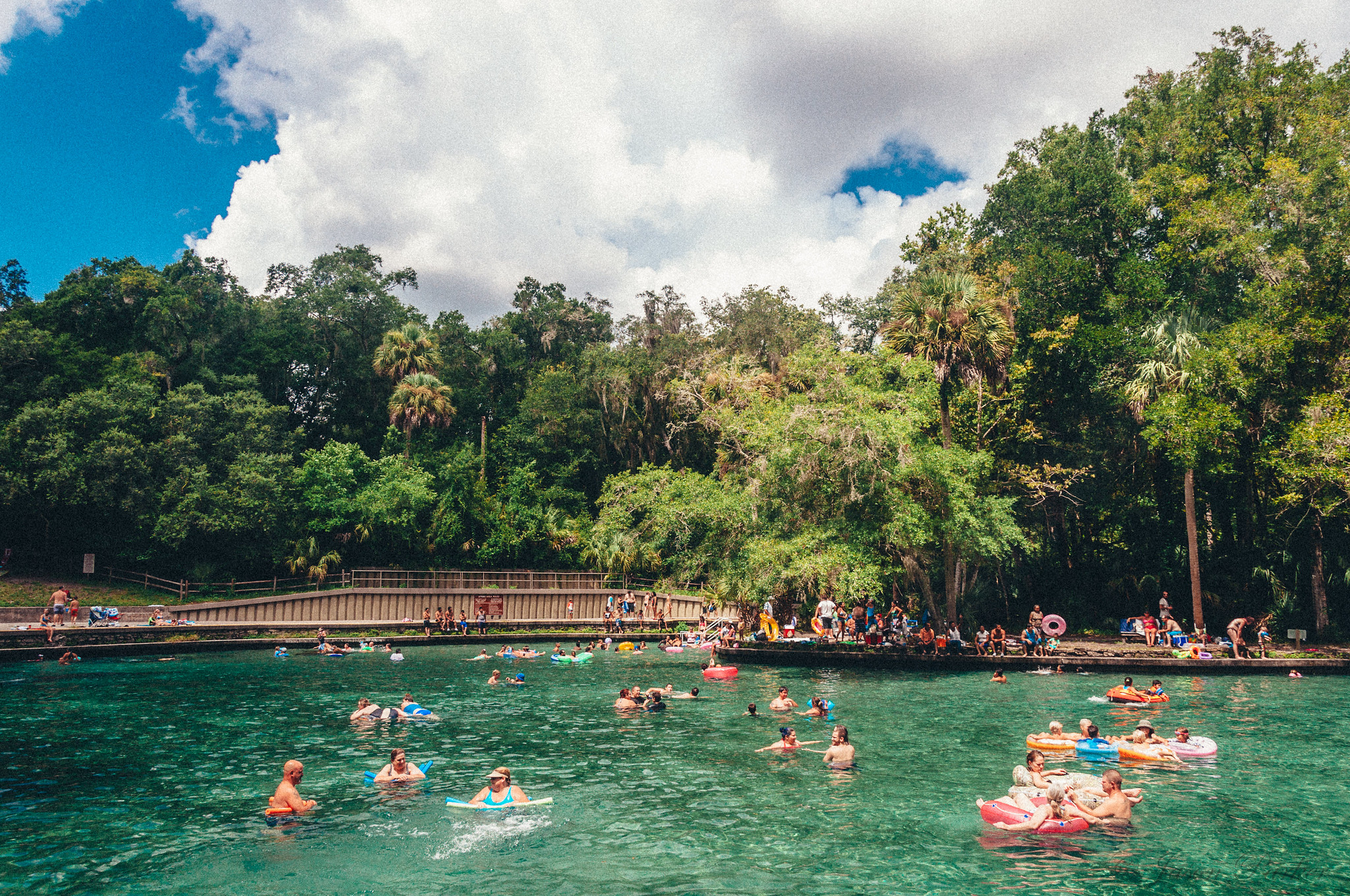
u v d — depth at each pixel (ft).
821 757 47.47
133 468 129.80
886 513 96.73
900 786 41.04
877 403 102.42
